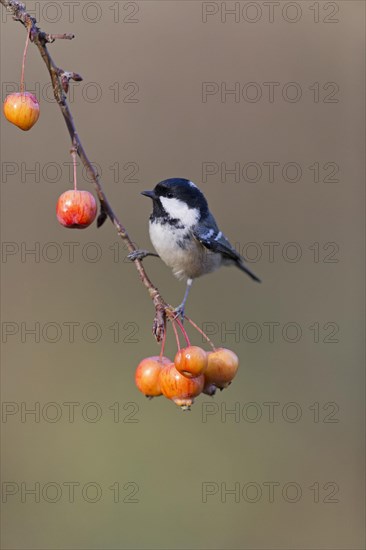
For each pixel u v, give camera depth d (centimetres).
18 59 1093
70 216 540
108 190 1135
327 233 1202
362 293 1198
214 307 1178
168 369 533
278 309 1188
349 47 1191
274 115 1187
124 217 1137
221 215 1178
